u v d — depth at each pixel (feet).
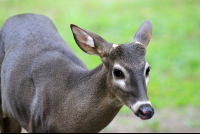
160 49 69.00
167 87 56.13
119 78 27.48
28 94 32.73
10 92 33.81
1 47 36.63
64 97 30.99
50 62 32.55
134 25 81.00
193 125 46.11
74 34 28.78
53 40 34.53
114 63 27.73
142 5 96.99
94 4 99.19
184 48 69.92
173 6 95.40
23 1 103.04
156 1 100.42
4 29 36.96
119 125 46.85
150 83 57.21
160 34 77.56
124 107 51.29
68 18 87.56
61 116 30.96
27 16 37.19
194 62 63.77
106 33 77.30
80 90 30.50
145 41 29.96
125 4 98.58
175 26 81.00
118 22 83.35
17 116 34.35
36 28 35.42
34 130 33.14
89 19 86.33
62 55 33.14
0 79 36.27
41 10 95.04
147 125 46.55
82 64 33.86
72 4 99.76
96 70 30.09
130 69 26.99
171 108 50.78
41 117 31.89
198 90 55.06
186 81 58.13
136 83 26.78
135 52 27.76
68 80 31.37
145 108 26.07
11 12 94.12
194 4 96.78
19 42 34.73
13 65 33.91
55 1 102.78
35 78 32.50
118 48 27.89
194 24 82.12
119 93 27.76
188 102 51.98
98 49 28.84
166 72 61.05
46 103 31.53
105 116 30.12
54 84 31.63
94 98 29.78
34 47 33.94
